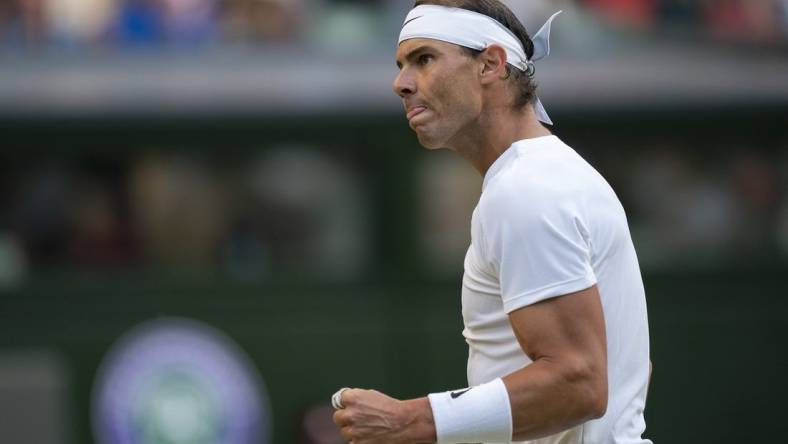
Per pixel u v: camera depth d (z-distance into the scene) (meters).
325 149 23.48
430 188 23.62
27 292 23.16
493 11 8.81
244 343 23.34
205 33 23.91
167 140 23.23
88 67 23.28
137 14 23.86
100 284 23.27
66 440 22.94
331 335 23.42
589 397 7.92
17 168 23.11
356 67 23.53
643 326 8.88
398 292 23.55
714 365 24.08
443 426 8.02
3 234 23.19
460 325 23.55
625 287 8.68
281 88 23.28
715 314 24.08
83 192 23.27
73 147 23.08
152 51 23.61
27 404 22.92
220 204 23.42
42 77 23.06
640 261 24.05
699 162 23.88
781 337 24.08
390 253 23.56
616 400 8.70
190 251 23.44
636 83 23.50
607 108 23.45
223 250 23.48
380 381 23.44
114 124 23.08
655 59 23.64
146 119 23.09
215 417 23.16
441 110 8.73
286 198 23.58
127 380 23.11
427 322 23.52
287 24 24.08
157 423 23.09
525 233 8.06
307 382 23.34
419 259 23.55
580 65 23.53
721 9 24.09
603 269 8.48
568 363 7.91
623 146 23.75
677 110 23.55
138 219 23.34
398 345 23.52
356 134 23.42
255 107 23.20
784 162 23.95
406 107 8.91
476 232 8.51
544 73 23.39
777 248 24.06
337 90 23.30
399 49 8.92
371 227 23.59
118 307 23.23
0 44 23.42
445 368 23.50
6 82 22.94
